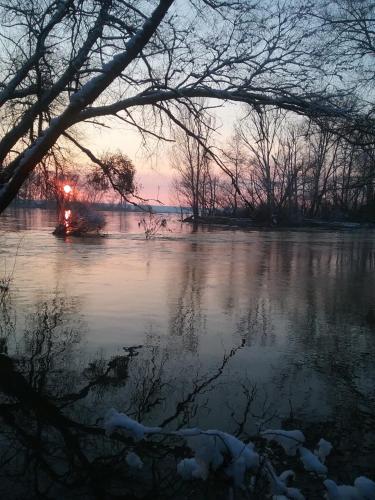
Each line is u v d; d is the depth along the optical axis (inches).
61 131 241.1
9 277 524.7
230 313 401.1
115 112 289.3
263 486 136.9
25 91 284.2
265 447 170.4
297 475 159.3
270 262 771.4
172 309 408.2
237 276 609.6
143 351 293.4
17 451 175.9
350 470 165.2
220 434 132.6
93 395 226.2
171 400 222.2
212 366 269.6
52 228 1365.7
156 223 576.7
